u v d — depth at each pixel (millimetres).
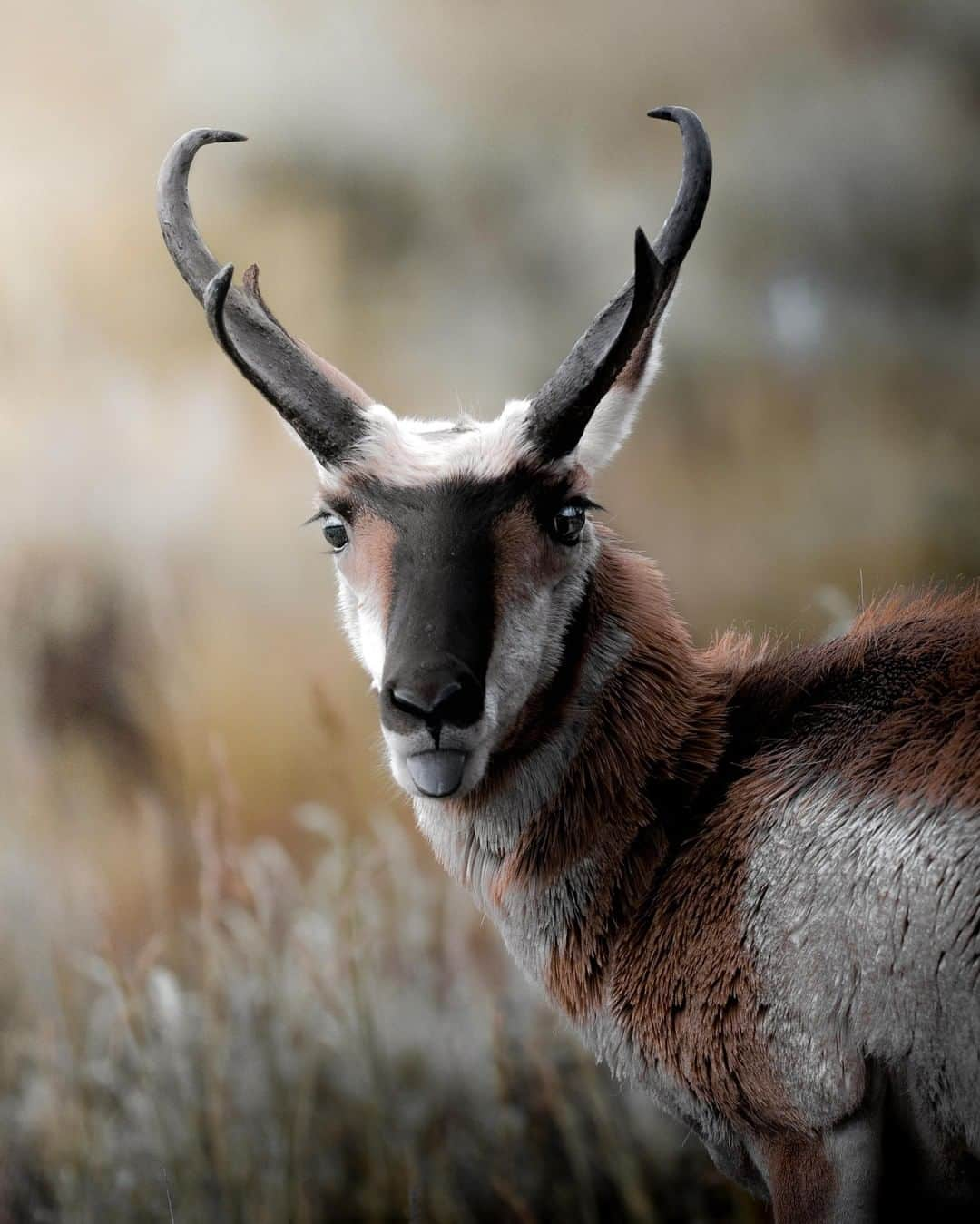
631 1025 9992
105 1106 14438
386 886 17500
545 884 10281
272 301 37562
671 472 34969
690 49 47812
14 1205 13922
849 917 9094
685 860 9945
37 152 39469
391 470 10109
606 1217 13469
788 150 43062
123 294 35594
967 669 9562
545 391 10008
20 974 16875
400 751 9438
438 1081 14438
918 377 38812
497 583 9727
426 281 40500
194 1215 13266
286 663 25172
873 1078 9008
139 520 26562
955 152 43625
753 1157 9750
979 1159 8992
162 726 22594
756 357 38594
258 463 30562
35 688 22719
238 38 44719
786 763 9867
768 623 28812
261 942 14734
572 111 46344
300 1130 13289
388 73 44844
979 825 8781
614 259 41156
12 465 26891
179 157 10867
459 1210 13391
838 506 33344
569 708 10219
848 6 47594
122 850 20531
